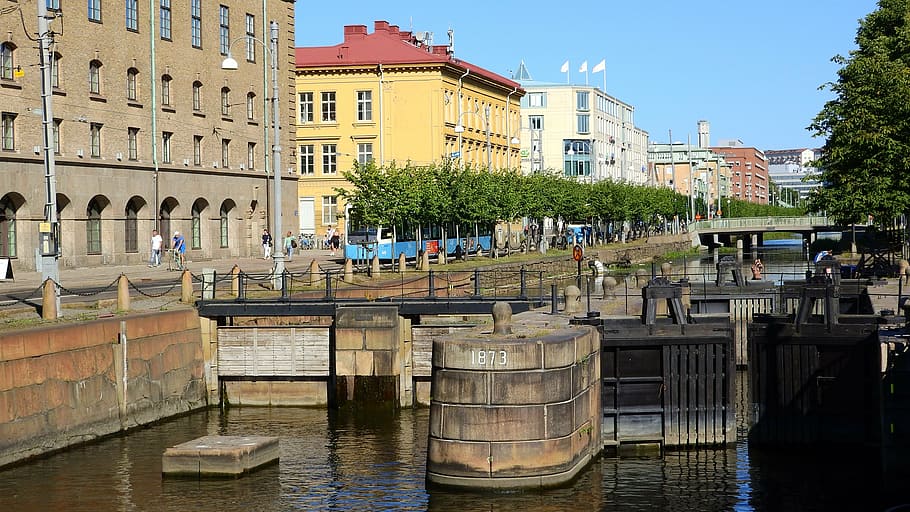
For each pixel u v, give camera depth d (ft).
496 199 293.02
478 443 94.73
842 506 97.14
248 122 277.03
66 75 214.07
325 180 358.02
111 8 227.61
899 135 214.90
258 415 138.10
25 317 126.11
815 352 118.11
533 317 134.51
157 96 242.58
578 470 102.37
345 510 94.12
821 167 243.40
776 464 111.86
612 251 370.12
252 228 278.87
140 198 236.22
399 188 245.24
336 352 141.38
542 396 95.50
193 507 95.40
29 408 108.37
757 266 229.66
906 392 96.89
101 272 208.64
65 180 213.25
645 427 117.19
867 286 164.96
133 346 126.52
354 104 357.41
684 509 96.02
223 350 145.69
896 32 238.07
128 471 106.52
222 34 266.36
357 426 130.31
